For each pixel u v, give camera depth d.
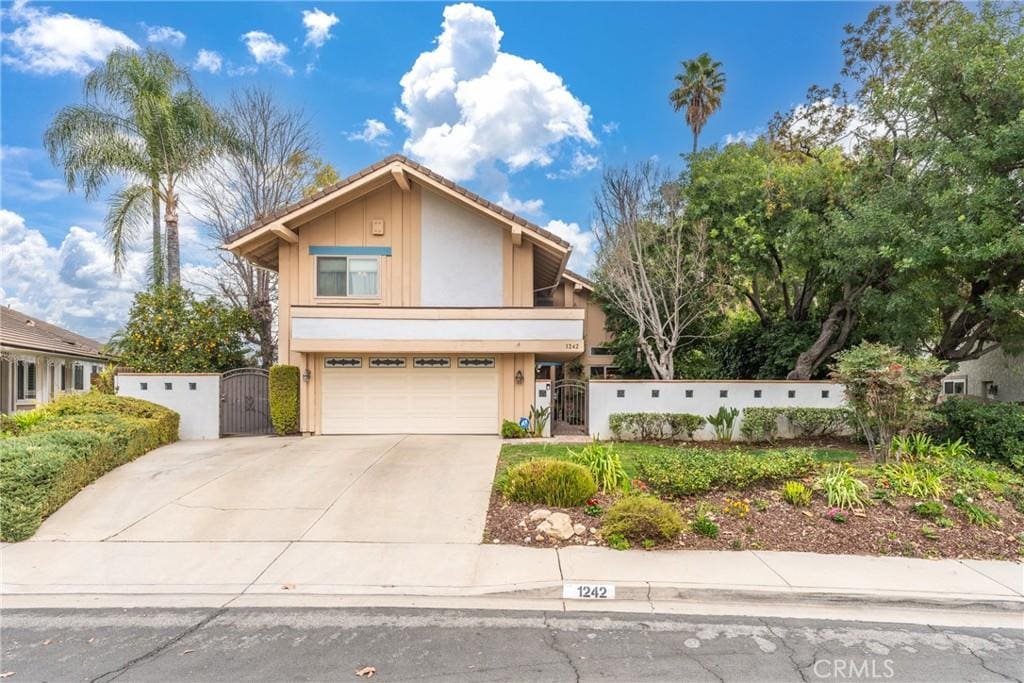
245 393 14.80
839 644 4.40
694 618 4.85
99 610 4.96
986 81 10.80
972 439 9.79
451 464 10.02
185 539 6.57
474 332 13.41
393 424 14.05
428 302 14.57
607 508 7.20
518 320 13.43
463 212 14.65
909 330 13.13
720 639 4.46
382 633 4.52
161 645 4.33
